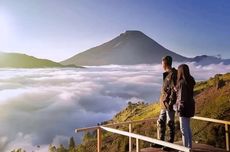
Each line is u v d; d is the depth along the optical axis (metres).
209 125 18.50
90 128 7.04
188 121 6.64
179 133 18.59
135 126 34.06
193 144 8.68
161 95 7.43
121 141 36.28
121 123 7.61
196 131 19.03
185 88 6.52
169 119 7.32
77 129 6.82
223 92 39.81
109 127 7.04
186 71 6.56
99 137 7.11
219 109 31.22
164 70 7.36
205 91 48.53
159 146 7.79
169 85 7.18
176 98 7.05
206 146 8.41
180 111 6.54
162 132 7.66
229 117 27.39
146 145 18.58
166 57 7.23
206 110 35.22
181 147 4.91
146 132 27.12
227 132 7.95
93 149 45.88
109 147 39.53
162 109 7.59
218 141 15.69
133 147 22.58
